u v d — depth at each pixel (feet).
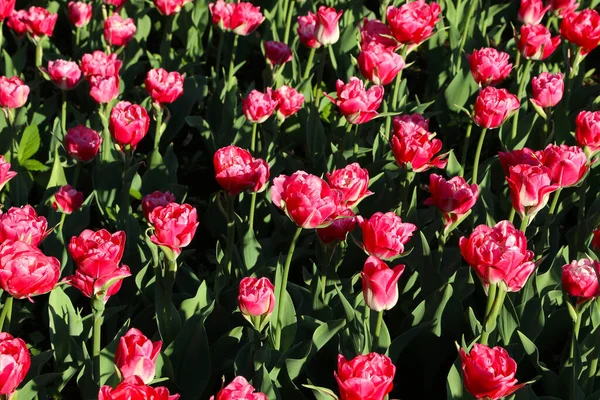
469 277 8.80
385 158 9.92
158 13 13.48
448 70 11.91
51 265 7.45
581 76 11.71
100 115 9.63
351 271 9.19
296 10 12.96
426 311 8.44
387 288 7.68
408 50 9.64
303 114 10.37
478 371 7.27
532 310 8.49
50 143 9.92
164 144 10.82
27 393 7.86
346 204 8.13
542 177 8.00
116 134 8.92
